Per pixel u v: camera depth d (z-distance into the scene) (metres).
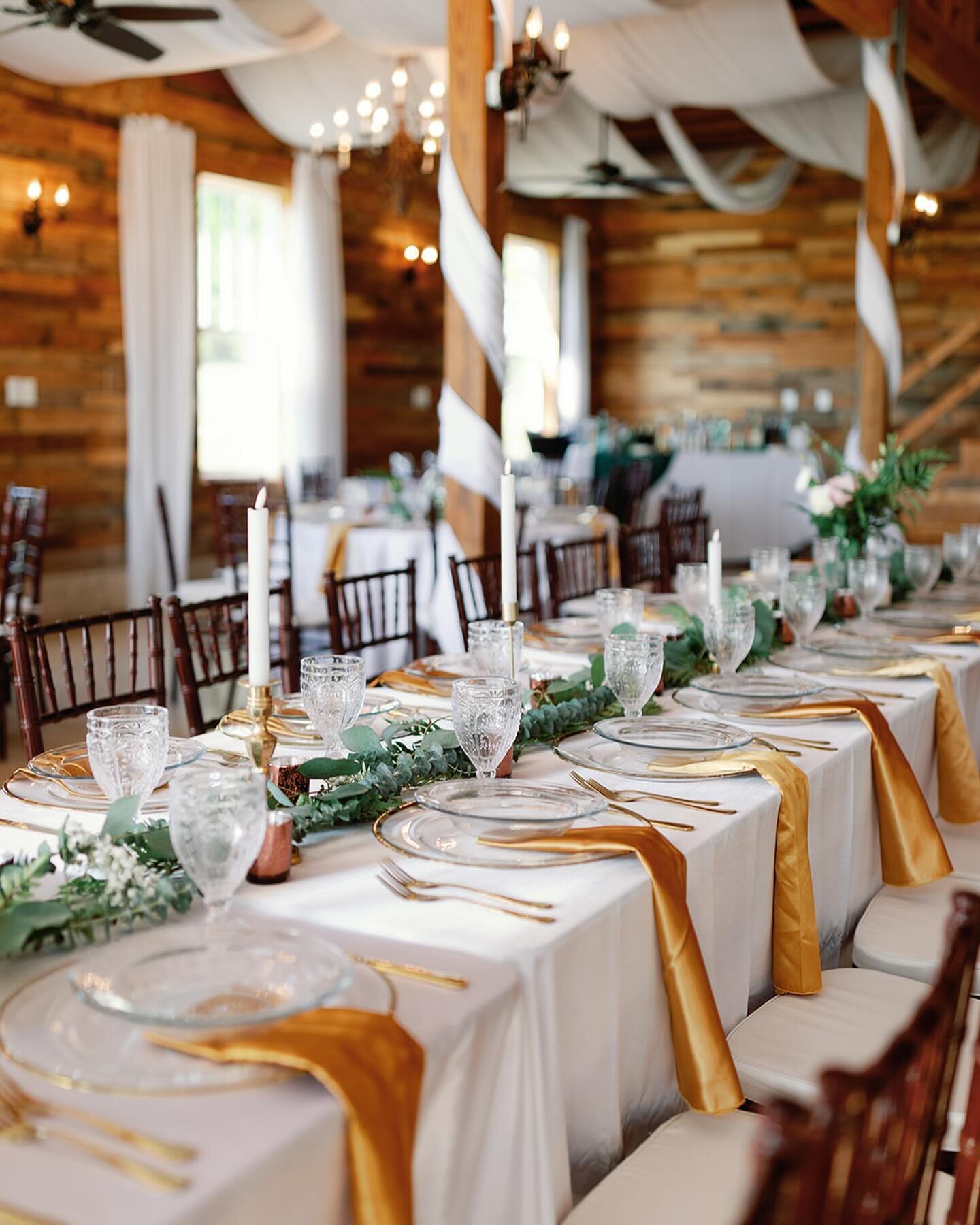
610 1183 1.35
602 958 1.34
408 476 7.51
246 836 1.17
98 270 7.52
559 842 1.48
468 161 4.30
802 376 11.95
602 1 5.38
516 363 12.20
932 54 6.86
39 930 1.18
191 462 8.03
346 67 7.34
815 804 1.97
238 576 5.72
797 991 1.83
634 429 11.84
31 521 5.29
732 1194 1.33
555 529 6.08
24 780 1.77
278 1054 0.97
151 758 1.49
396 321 10.07
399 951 1.23
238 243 8.77
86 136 7.32
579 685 2.22
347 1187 0.96
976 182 10.96
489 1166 1.18
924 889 2.32
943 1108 1.06
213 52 6.15
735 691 2.35
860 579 3.17
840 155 8.22
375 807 1.63
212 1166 0.87
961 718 2.63
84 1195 0.83
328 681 1.74
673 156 10.62
